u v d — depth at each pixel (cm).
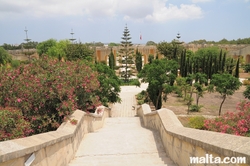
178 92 2345
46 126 687
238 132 563
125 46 4009
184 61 3350
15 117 570
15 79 724
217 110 1959
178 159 468
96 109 1204
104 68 1667
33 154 345
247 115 604
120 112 1952
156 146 653
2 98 678
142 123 1213
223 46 5528
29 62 902
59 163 464
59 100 720
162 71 1639
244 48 4794
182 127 515
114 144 681
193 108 1938
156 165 474
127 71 3800
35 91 686
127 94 2648
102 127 1133
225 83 1609
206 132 379
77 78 874
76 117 704
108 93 1667
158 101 1881
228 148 272
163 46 4734
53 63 881
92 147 659
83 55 4062
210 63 3466
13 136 511
